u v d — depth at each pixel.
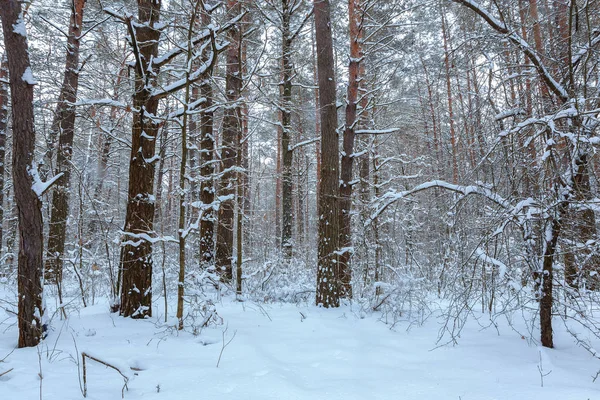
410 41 11.41
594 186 4.36
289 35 11.62
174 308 6.96
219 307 7.44
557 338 4.91
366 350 4.67
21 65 4.60
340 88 14.22
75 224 10.02
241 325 5.89
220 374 3.72
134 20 6.91
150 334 5.16
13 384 3.42
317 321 6.20
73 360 4.11
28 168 4.64
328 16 8.02
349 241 8.61
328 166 7.75
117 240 6.81
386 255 10.07
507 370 3.85
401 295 6.68
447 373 3.81
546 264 4.45
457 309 4.93
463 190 5.31
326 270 7.57
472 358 4.29
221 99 8.06
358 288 8.94
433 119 13.73
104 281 9.82
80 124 9.40
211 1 8.01
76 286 9.55
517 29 5.07
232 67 9.45
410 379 3.63
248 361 4.15
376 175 11.93
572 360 4.09
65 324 5.47
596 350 4.27
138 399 3.14
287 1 11.55
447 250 9.76
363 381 3.58
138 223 6.14
